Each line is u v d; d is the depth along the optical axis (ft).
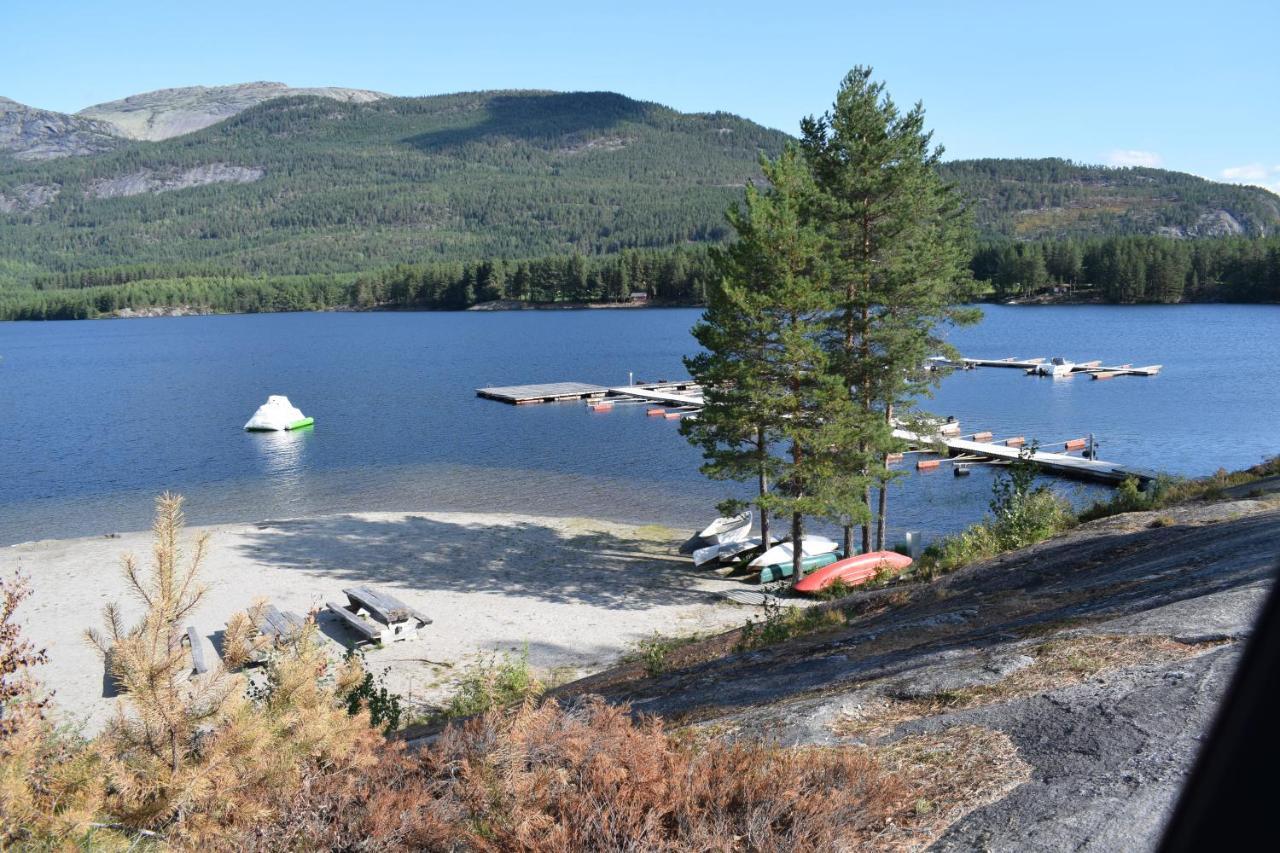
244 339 491.72
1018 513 65.16
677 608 76.74
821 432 78.23
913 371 87.51
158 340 506.48
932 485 131.23
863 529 90.94
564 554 95.66
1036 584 42.68
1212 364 263.70
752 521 110.93
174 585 19.97
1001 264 568.82
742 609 75.66
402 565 90.74
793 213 79.66
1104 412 188.96
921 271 84.38
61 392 266.57
